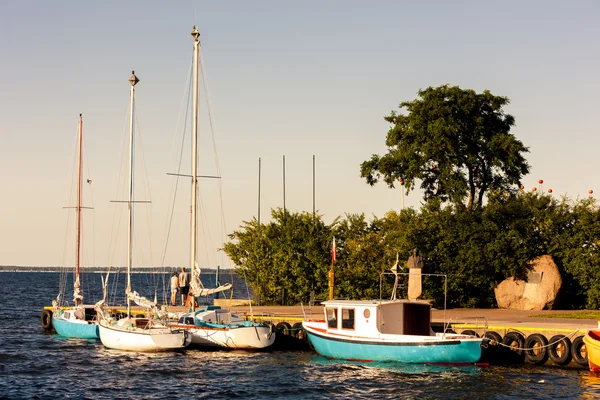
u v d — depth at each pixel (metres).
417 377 35.81
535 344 38.56
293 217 64.31
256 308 56.97
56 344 48.00
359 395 32.28
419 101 63.81
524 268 56.66
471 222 58.69
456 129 61.28
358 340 39.34
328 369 38.03
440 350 37.25
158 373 37.22
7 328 59.09
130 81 51.69
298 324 45.66
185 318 45.31
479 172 65.38
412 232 58.38
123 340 44.19
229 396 32.34
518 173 64.81
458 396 32.00
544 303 55.06
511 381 34.72
